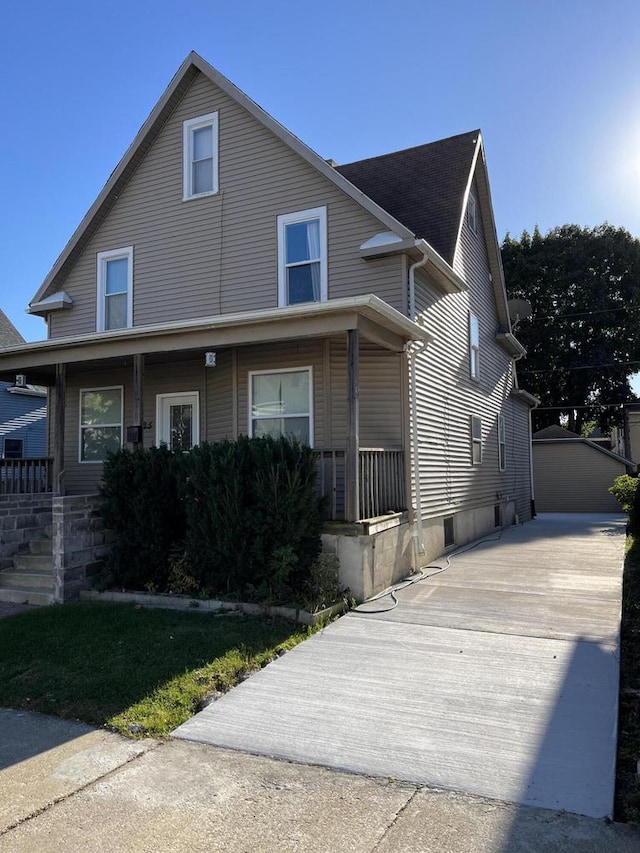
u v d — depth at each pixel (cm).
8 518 906
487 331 1576
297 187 1053
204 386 1095
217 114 1134
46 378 1232
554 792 325
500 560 1050
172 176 1169
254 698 456
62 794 327
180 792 328
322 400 964
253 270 1077
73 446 1232
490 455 1554
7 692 472
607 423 3394
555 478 2575
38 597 791
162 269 1158
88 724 420
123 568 794
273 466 711
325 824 297
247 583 717
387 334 873
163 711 433
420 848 277
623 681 487
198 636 593
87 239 1238
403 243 937
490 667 512
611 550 1165
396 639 591
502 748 374
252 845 281
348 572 746
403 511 916
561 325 3228
